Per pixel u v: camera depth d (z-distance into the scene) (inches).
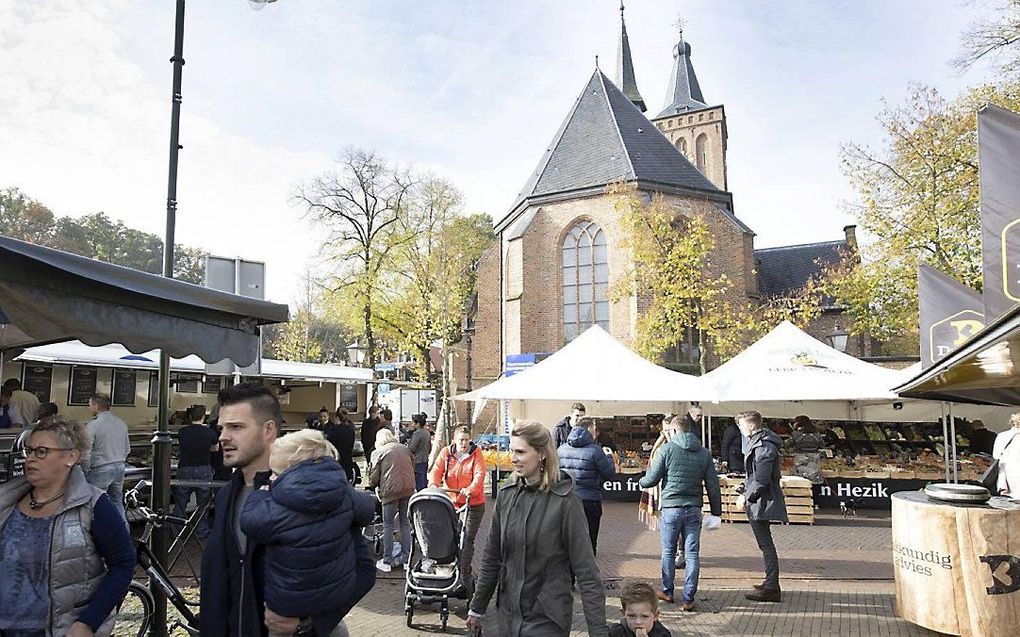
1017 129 183.8
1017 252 180.7
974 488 228.8
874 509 525.0
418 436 431.8
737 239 1206.9
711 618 246.4
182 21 213.9
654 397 455.8
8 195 1360.7
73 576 108.6
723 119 2085.4
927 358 361.1
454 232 1347.2
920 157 876.0
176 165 209.9
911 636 227.8
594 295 1201.4
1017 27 652.1
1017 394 284.7
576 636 225.9
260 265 249.9
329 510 96.7
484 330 1381.6
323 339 1940.2
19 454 271.9
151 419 590.2
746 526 453.4
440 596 234.8
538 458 131.4
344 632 115.9
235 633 99.3
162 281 150.9
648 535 414.9
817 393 478.9
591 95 1425.9
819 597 275.1
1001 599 212.2
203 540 333.4
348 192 1259.2
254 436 109.0
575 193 1222.3
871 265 967.0
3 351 288.7
